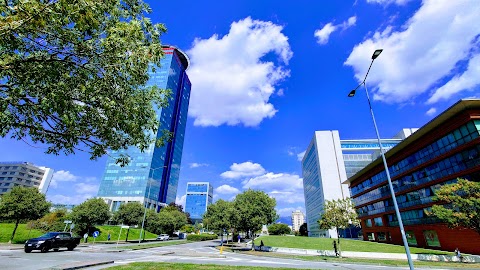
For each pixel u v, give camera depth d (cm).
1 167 14438
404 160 4241
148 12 603
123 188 10425
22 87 483
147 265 1217
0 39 412
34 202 2884
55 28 435
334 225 2803
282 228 9506
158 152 11462
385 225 4825
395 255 2828
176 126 13300
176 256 2147
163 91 696
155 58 546
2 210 2720
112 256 1970
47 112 506
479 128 2814
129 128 595
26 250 1962
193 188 19400
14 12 410
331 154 8862
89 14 434
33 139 604
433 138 3475
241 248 3716
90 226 3944
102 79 519
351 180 6544
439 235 3325
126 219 5016
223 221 3759
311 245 3712
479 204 2086
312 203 10394
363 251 3094
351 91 1658
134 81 579
